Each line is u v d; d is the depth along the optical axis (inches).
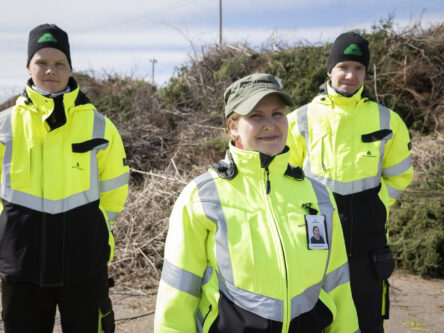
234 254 63.2
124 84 436.5
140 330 138.0
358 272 100.8
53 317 96.1
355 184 103.7
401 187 113.3
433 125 298.8
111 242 101.7
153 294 166.2
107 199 103.8
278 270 62.4
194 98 353.7
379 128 106.9
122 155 104.7
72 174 93.6
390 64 323.6
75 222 92.6
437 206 197.0
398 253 195.8
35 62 94.4
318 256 65.4
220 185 67.6
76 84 100.0
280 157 67.4
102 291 97.6
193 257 66.2
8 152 92.1
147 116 330.3
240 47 412.2
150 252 192.4
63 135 94.6
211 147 280.1
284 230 65.0
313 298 64.6
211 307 64.9
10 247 89.7
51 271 89.8
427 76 316.5
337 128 106.6
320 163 106.8
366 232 101.7
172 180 233.5
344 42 107.2
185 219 66.9
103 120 101.9
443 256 186.9
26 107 93.0
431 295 165.9
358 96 106.1
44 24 98.3
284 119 68.4
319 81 323.6
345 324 68.5
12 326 91.3
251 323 60.9
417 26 343.6
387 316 103.3
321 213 68.6
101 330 98.3
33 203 90.8
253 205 66.0
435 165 236.2
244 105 64.8
